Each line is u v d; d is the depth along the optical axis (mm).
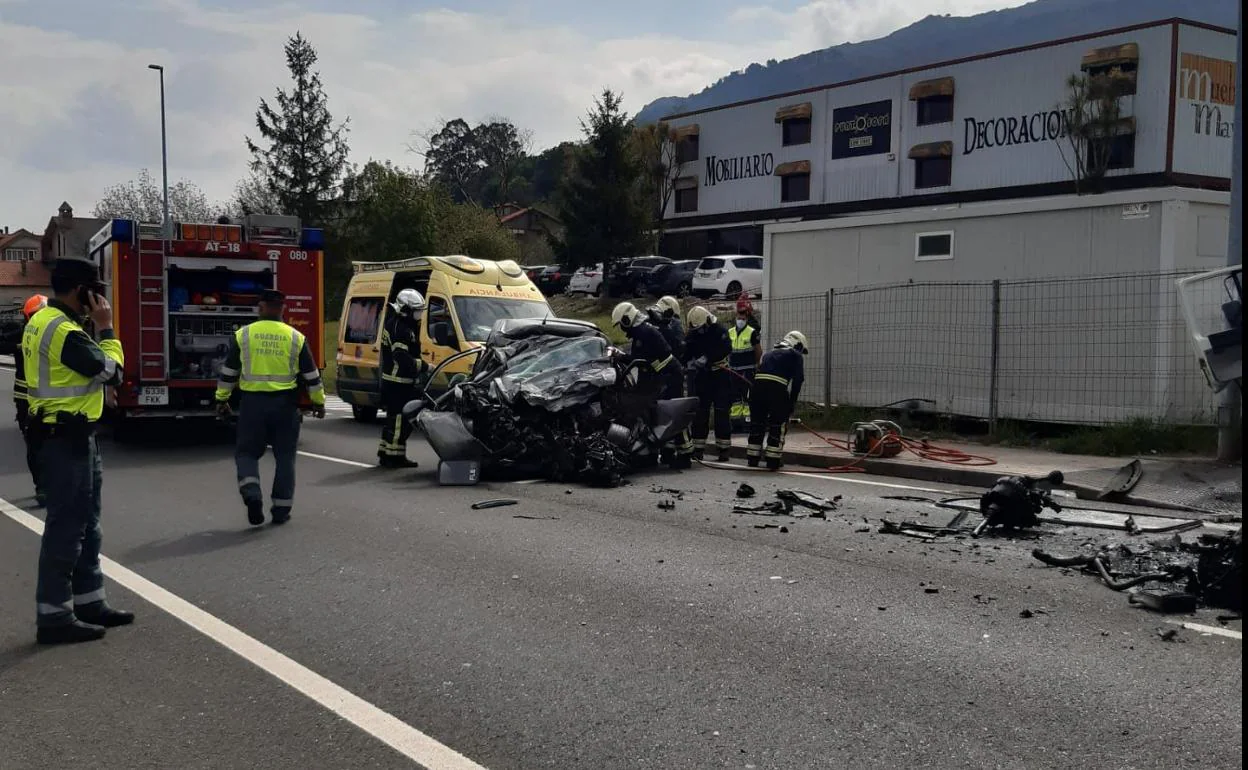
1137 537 7547
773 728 4211
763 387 11609
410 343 11859
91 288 5555
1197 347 9969
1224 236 12164
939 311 14008
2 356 40000
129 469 12023
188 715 4469
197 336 14055
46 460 5398
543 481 10625
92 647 5395
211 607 6105
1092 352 12469
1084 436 11961
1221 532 7641
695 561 6980
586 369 11164
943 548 7309
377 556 7305
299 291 14680
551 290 42000
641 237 39594
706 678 4781
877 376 14820
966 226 13742
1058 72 37375
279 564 7137
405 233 42094
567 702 4527
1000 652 5078
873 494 9797
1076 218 12625
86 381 5453
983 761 3873
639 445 11242
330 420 17812
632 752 4008
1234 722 4188
